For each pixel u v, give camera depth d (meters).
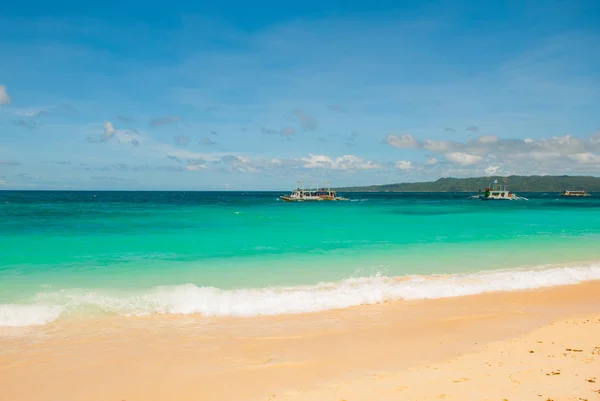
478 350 9.80
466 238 29.02
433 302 14.07
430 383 7.92
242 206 91.31
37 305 12.72
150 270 18.03
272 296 14.04
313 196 145.75
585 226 38.53
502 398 7.18
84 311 12.44
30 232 30.56
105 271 17.73
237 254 22.06
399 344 10.29
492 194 160.75
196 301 13.29
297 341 10.47
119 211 62.00
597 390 7.45
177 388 7.96
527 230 34.66
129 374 8.56
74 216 49.06
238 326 11.57
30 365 8.95
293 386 7.98
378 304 13.82
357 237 29.44
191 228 35.00
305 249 23.80
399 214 59.12
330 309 13.23
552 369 8.46
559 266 19.66
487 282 16.42
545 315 12.77
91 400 7.54
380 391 7.61
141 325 11.50
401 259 20.95
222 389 7.91
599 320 12.20
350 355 9.58
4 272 17.33
